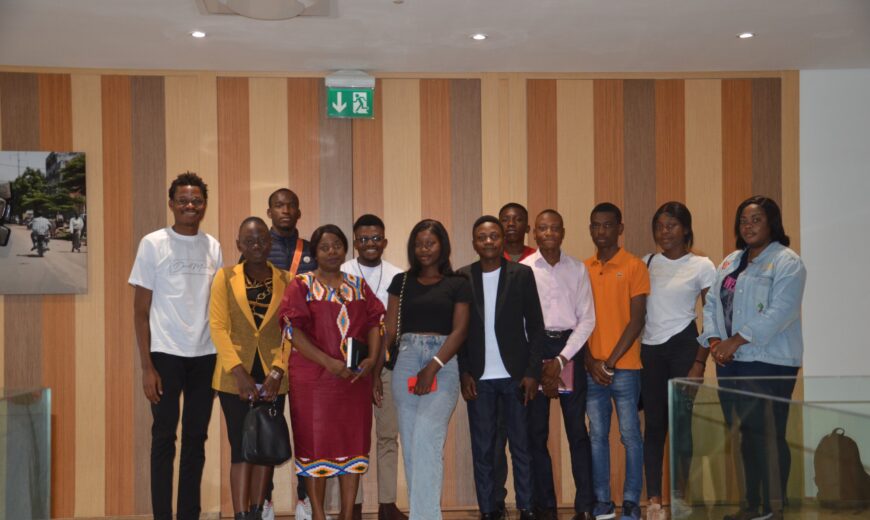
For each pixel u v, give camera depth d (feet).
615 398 14.74
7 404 9.70
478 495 13.96
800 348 12.95
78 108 16.83
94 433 16.65
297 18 13.93
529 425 14.75
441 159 17.49
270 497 14.64
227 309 13.04
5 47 15.35
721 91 17.61
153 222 16.96
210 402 13.58
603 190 17.56
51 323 16.66
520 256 15.72
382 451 15.40
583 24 14.46
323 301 12.42
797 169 17.62
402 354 12.84
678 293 14.57
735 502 8.66
